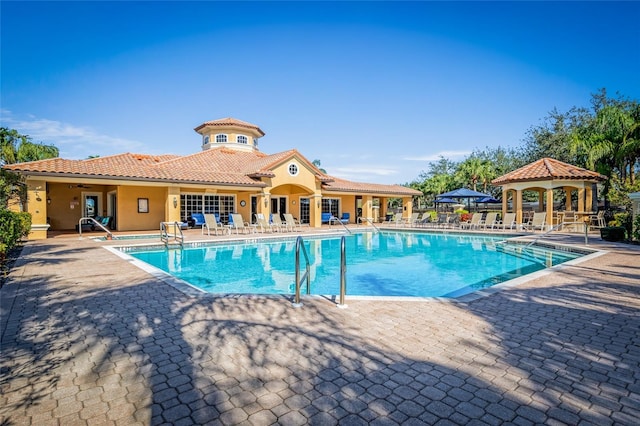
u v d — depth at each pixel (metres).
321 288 9.40
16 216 11.17
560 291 6.42
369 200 32.00
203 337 4.27
